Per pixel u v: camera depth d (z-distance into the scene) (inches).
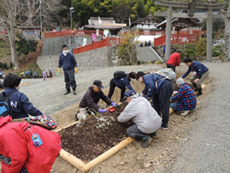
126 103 182.1
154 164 111.3
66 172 112.3
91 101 164.7
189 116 165.8
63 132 148.2
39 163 74.1
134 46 704.4
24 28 1450.5
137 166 112.1
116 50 693.9
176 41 714.2
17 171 72.3
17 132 73.2
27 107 101.7
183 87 162.9
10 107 98.1
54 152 78.0
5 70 1176.8
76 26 1962.4
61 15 2030.0
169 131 147.3
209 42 530.3
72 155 120.5
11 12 1144.2
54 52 1178.6
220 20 1130.7
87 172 109.0
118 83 197.2
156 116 127.8
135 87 268.5
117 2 1846.7
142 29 1480.1
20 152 71.4
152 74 148.3
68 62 258.2
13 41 1198.9
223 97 182.7
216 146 109.8
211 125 135.6
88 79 369.1
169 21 508.1
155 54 768.9
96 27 1450.5
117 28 1487.5
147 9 2074.3
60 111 213.0
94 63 766.5
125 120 131.8
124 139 136.6
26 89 378.9
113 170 109.3
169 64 259.1
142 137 127.0
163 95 141.8
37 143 74.7
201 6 517.0
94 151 124.0
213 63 469.1
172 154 116.8
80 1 1923.0
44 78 805.9
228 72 302.0
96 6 1881.2
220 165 94.3
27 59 1302.9
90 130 143.8
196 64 201.5
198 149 111.9
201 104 182.2
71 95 273.0
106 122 149.6
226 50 581.6
